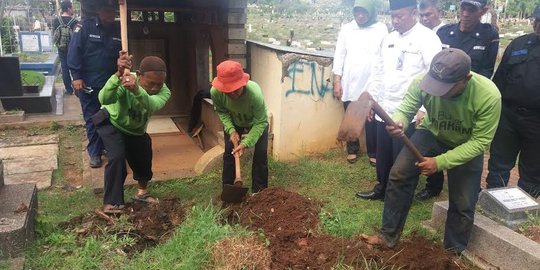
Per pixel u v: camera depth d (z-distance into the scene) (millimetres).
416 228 3957
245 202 4168
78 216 4047
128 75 3609
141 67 3975
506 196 3922
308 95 5828
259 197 4164
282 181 5172
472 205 3449
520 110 4230
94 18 5566
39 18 21484
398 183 3422
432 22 5051
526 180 4465
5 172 5543
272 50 5828
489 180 4609
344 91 5543
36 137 7125
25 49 16438
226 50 6488
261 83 6281
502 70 4332
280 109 5754
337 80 5598
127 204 4293
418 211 4387
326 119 5996
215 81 3846
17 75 8305
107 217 3863
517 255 3256
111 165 4012
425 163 3209
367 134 5578
